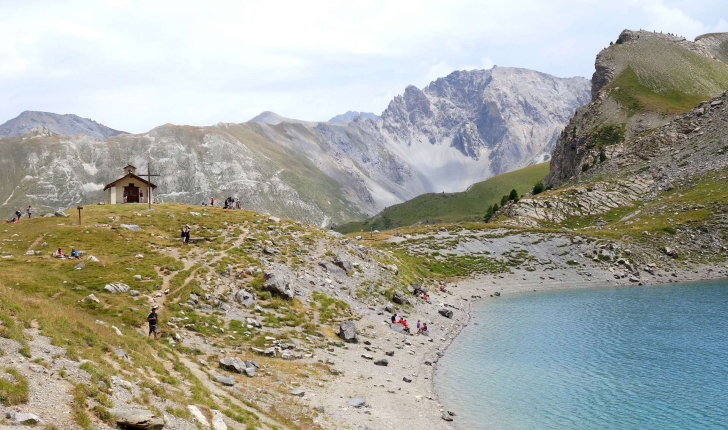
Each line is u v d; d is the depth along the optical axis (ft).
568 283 442.91
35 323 99.55
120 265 213.05
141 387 89.61
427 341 229.86
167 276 211.20
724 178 615.98
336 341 196.54
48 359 83.76
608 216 640.99
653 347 220.23
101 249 237.86
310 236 319.68
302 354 171.12
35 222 281.13
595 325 273.13
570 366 193.47
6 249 231.71
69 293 169.48
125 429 71.61
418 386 164.25
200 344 156.04
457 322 284.82
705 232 520.01
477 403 151.74
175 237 273.13
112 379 85.81
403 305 285.43
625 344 226.99
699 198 590.14
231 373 135.85
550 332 257.75
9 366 75.46
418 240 531.50
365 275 298.35
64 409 68.85
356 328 220.02
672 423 136.36
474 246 520.01
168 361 122.83
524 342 235.81
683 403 151.23
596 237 529.45
